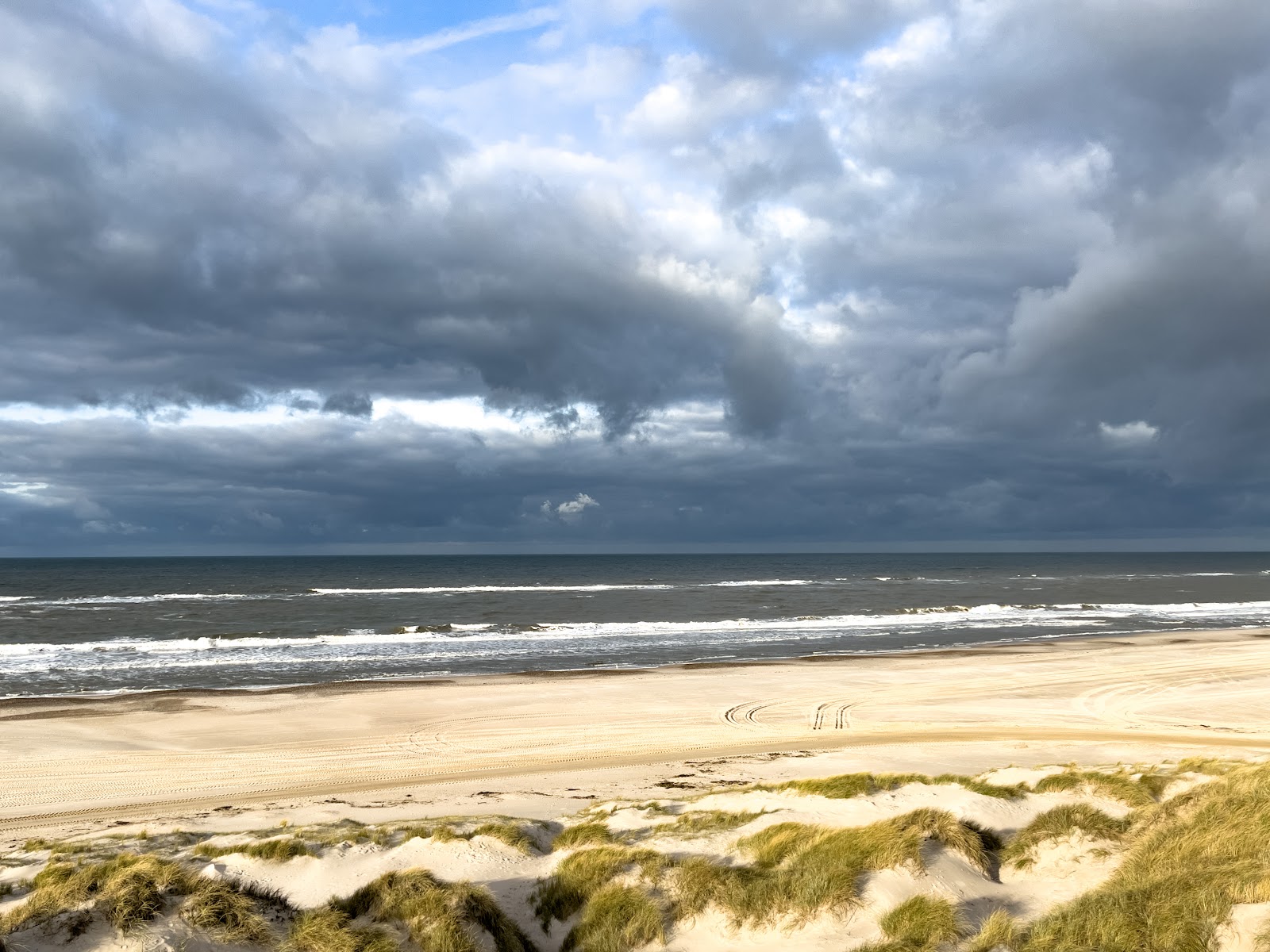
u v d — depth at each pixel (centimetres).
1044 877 992
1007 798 1277
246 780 1881
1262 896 714
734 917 883
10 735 2248
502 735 2323
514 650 4081
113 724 2411
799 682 3133
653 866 997
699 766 1980
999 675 3303
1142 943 712
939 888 909
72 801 1719
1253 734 2366
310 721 2469
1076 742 2252
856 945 806
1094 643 4294
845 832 1050
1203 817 1009
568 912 954
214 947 819
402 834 1231
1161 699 2886
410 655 3894
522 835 1173
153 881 891
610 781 1850
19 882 977
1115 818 1127
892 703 2788
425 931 855
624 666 3644
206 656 3844
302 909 926
